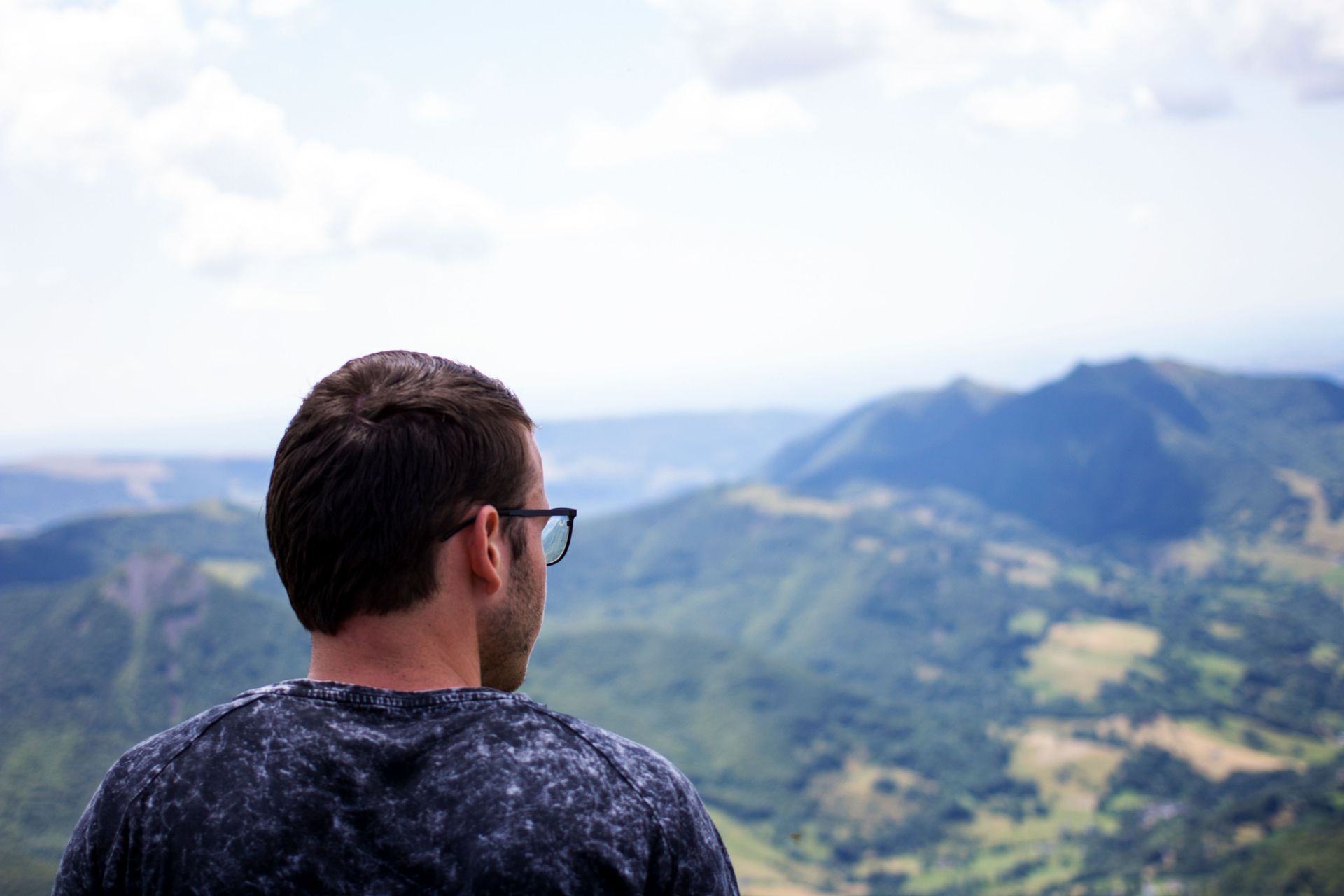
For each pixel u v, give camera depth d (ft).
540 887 4.18
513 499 5.25
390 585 4.83
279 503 5.00
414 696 4.75
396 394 4.99
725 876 4.92
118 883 4.64
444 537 4.92
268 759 4.59
